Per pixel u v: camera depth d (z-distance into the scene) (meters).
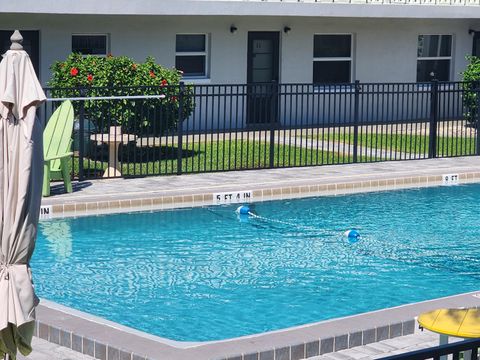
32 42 24.28
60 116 17.97
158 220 16.98
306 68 28.73
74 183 18.70
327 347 10.21
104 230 16.19
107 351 9.87
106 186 18.50
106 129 21.30
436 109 22.66
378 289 13.28
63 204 16.81
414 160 22.42
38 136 8.27
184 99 21.42
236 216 17.50
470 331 7.06
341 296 12.92
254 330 11.42
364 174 20.38
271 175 20.08
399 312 11.18
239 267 14.24
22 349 8.50
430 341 10.68
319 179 19.62
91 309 12.14
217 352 9.65
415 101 31.00
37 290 12.88
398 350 10.38
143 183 18.88
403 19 30.06
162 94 21.23
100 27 24.98
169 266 14.20
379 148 24.31
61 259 14.41
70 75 21.16
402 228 16.94
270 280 13.59
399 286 13.45
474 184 20.91
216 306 12.36
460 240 16.20
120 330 10.36
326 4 27.16
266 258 14.77
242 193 18.42
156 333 11.25
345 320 10.84
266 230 16.55
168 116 20.48
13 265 8.27
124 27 25.34
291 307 12.38
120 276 13.62
